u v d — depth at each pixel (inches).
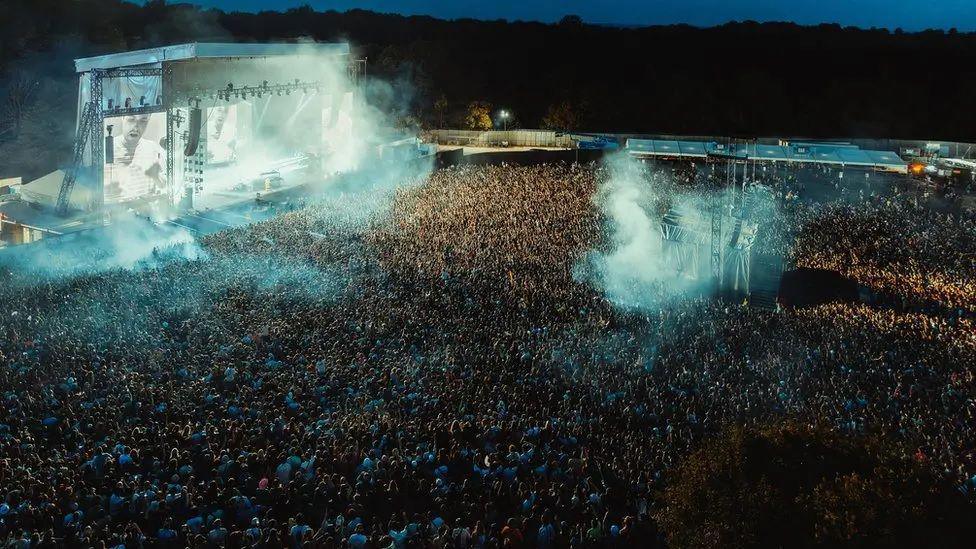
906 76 4864.7
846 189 2832.2
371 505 764.0
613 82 4685.0
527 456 834.8
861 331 1318.9
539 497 776.3
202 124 2450.8
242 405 943.7
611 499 791.7
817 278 1617.9
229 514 734.5
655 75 4744.1
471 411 959.0
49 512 700.7
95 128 2241.6
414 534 698.8
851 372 1109.1
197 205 2395.4
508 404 981.2
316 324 1253.7
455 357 1135.0
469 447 877.8
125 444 838.5
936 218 2273.6
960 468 788.0
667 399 1020.5
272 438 870.4
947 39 5561.0
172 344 1146.7
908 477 518.6
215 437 863.1
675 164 3179.1
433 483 804.0
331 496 771.4
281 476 782.5
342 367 1067.3
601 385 1063.0
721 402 1013.2
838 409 984.3
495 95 4446.4
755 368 1141.1
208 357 1093.1
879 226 2164.1
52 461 789.9
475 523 745.6
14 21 3806.6
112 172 2278.5
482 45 5162.4
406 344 1186.0
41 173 2876.5
